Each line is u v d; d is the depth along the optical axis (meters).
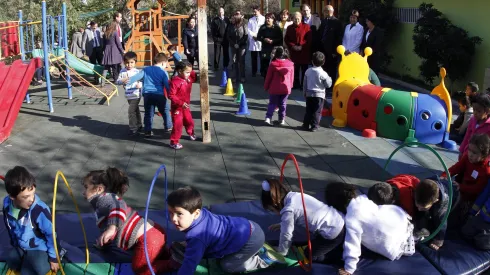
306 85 8.22
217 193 5.92
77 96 11.53
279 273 4.19
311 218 4.17
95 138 8.10
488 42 10.36
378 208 4.34
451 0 11.31
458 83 11.38
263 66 13.16
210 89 12.01
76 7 22.20
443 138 7.73
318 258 4.32
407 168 6.70
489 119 5.40
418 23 11.25
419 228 4.66
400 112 7.76
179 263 4.13
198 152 7.36
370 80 9.31
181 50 17.14
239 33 12.39
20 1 20.66
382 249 4.33
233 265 4.12
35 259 4.09
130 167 6.78
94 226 5.02
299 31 11.41
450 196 4.30
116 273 4.20
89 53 14.45
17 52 11.52
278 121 8.73
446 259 4.43
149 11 15.07
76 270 4.23
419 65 12.23
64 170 6.69
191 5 29.86
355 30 10.81
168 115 8.21
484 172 4.81
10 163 6.96
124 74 7.98
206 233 3.96
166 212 4.80
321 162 6.92
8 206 4.09
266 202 4.34
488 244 4.54
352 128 8.49
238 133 8.27
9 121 8.27
